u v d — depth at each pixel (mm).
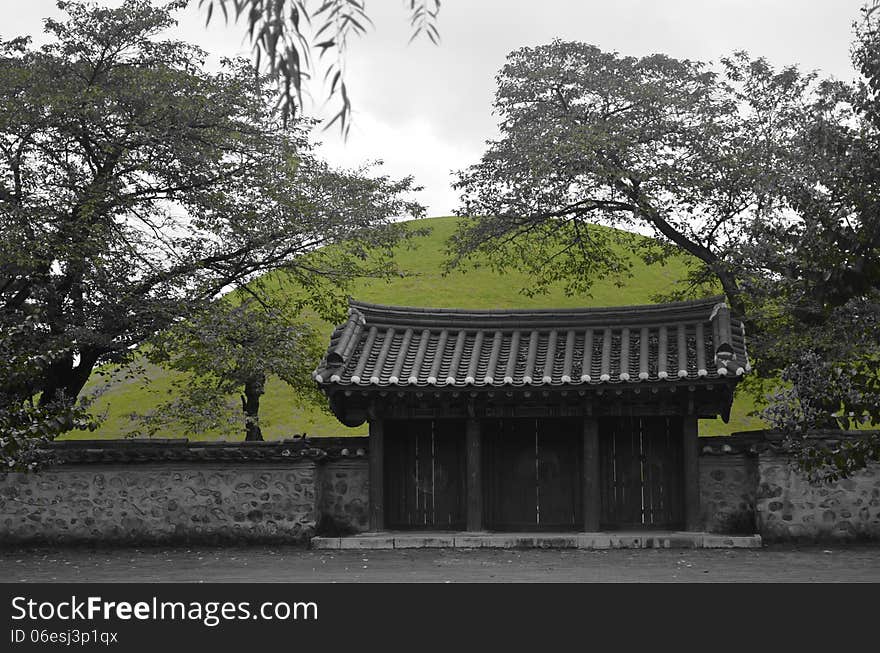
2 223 19453
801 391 12383
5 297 21234
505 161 23516
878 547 16859
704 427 38344
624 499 17891
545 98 24047
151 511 18094
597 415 17375
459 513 18094
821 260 11891
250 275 24578
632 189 22734
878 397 11547
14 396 14023
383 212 23844
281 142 22688
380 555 16469
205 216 22281
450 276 55594
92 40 21609
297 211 22641
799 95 21906
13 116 19781
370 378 16953
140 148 21594
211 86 21562
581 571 14359
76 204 20625
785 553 16219
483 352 17953
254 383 25594
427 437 18328
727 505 17828
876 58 13164
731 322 17828
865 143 12891
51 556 17141
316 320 45312
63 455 18047
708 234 23141
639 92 22312
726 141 22344
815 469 17156
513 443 18156
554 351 17672
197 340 21328
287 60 6125
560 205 24062
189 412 22062
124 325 21469
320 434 41406
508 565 15102
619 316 18359
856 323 12102
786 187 14328
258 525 17938
